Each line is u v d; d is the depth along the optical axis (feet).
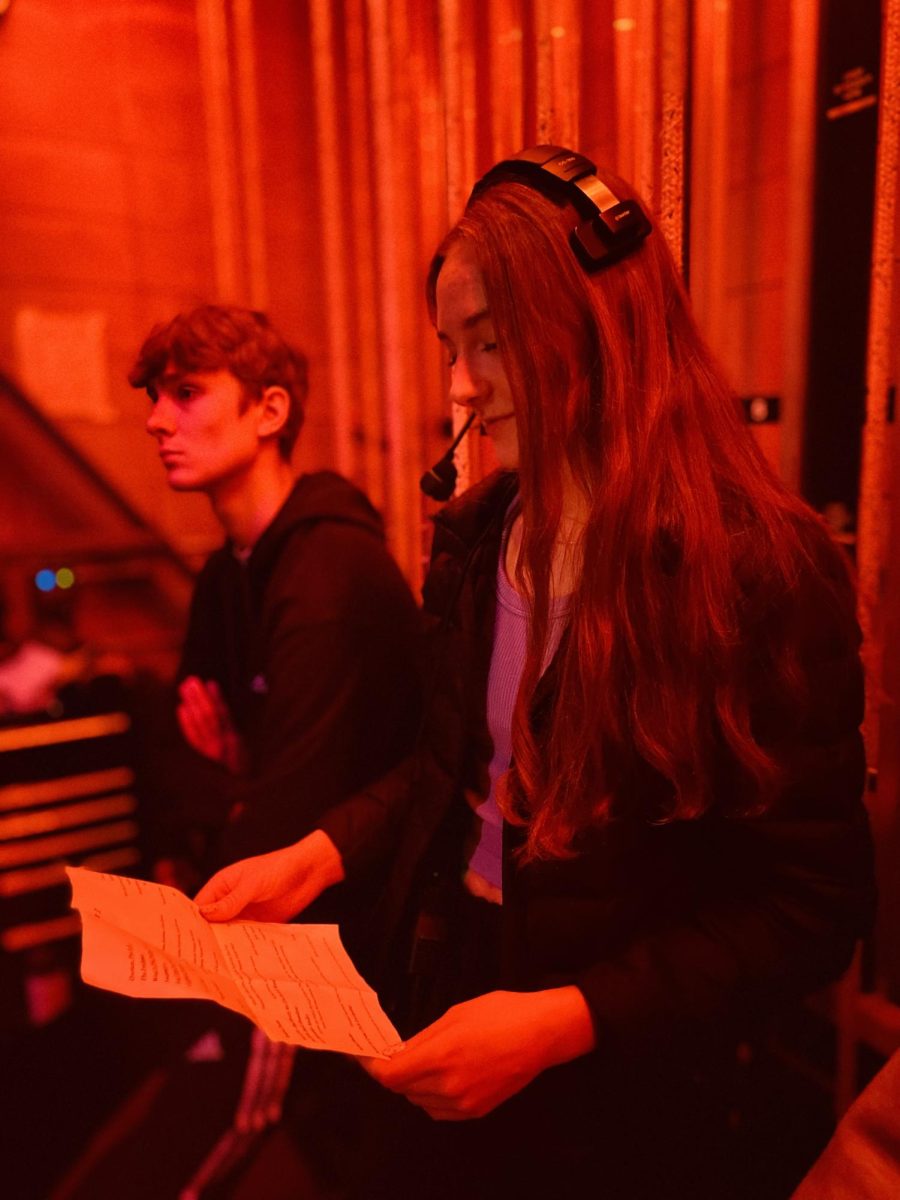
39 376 9.34
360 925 4.03
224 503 4.53
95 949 2.37
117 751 8.28
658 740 2.37
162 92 9.45
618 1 4.52
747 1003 2.48
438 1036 2.32
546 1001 2.43
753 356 5.58
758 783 2.34
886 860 4.67
